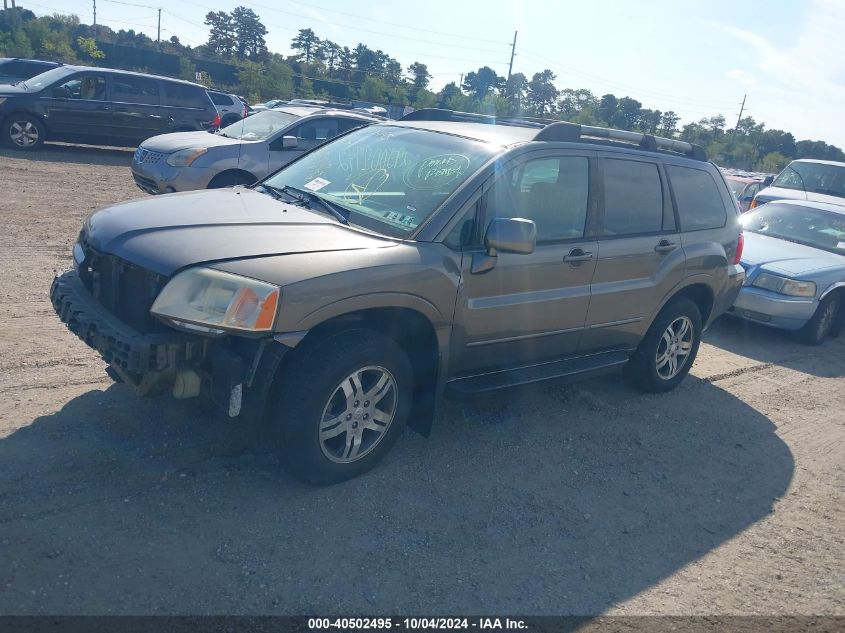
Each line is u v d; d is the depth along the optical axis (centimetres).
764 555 401
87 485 366
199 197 446
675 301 589
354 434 396
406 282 388
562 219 482
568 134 495
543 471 457
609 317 525
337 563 339
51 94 1553
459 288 416
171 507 360
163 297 343
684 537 409
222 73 5669
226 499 373
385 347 390
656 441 527
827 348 862
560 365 511
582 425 532
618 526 409
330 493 393
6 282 663
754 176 2000
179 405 455
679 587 362
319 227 406
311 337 377
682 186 584
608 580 359
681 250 569
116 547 326
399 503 396
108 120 1602
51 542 321
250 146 1099
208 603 302
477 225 430
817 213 980
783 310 814
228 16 8975
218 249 359
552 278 472
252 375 350
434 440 474
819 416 628
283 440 371
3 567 302
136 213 409
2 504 342
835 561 404
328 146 535
